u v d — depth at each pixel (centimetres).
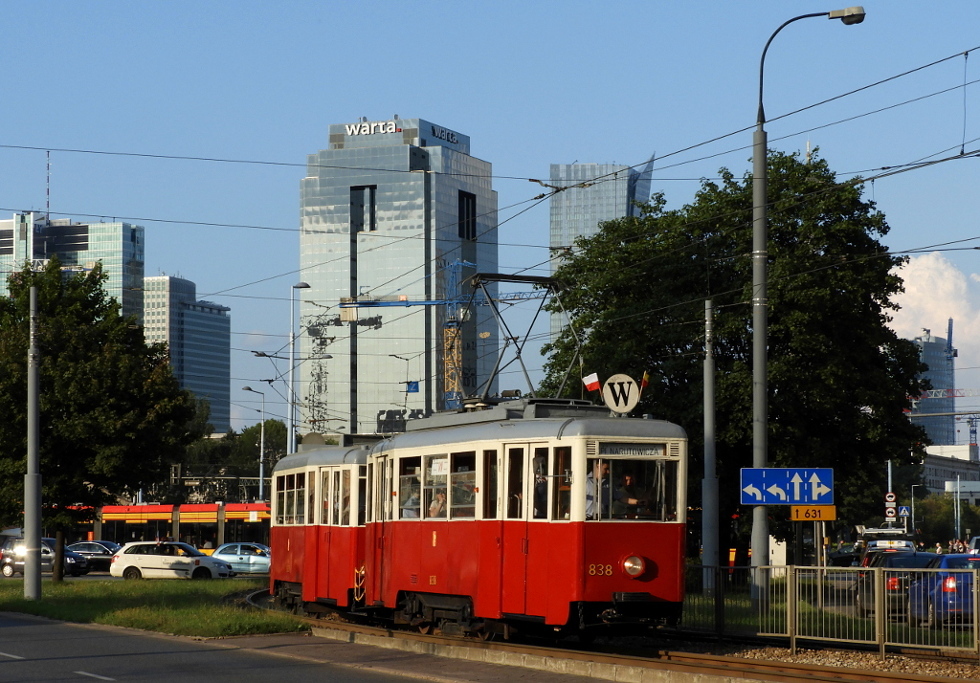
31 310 3228
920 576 1748
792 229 3719
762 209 2262
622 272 3959
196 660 1808
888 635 1773
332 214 17712
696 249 3916
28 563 3147
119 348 3606
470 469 1959
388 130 19688
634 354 3856
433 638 1966
